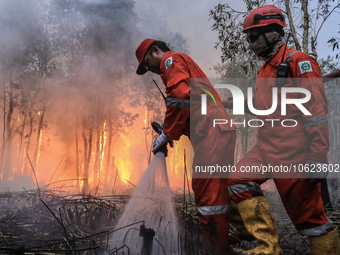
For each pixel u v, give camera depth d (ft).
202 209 6.89
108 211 8.09
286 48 6.31
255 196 6.14
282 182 6.01
